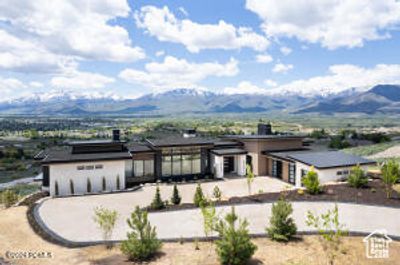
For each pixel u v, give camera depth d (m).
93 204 20.50
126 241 11.89
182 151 28.84
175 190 20.39
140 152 27.17
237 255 10.78
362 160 26.44
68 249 12.97
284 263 11.11
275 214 13.70
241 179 28.55
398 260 11.46
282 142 31.27
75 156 24.91
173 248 12.71
